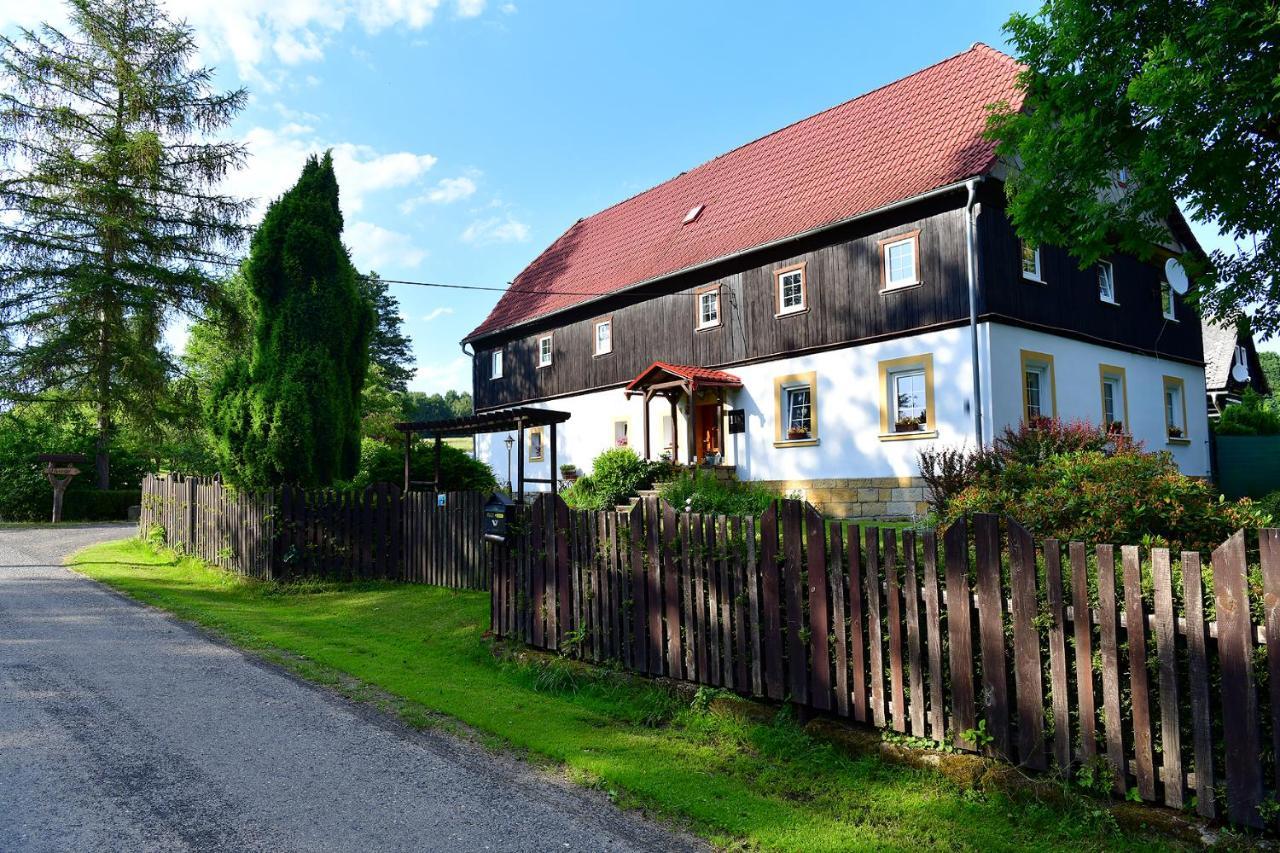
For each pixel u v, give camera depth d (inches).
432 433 478.3
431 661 280.1
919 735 171.5
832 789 165.3
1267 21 291.0
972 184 537.0
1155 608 138.5
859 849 138.1
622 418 876.0
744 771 177.2
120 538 682.2
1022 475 239.9
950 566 167.6
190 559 520.1
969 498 228.7
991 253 559.2
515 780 172.6
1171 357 764.0
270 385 475.5
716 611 215.9
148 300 944.9
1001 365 553.3
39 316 898.1
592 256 1010.7
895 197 598.9
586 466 926.4
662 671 230.4
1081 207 387.9
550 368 994.1
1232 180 339.3
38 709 213.9
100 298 925.2
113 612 351.3
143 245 967.6
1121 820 138.3
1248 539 183.3
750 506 494.6
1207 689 132.6
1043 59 382.0
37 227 915.4
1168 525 191.2
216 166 1001.5
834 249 648.4
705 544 220.2
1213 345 1139.3
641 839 144.2
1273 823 125.3
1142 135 361.1
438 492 426.6
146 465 1067.9
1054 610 150.7
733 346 737.0
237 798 160.1
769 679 201.0
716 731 201.6
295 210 504.7
